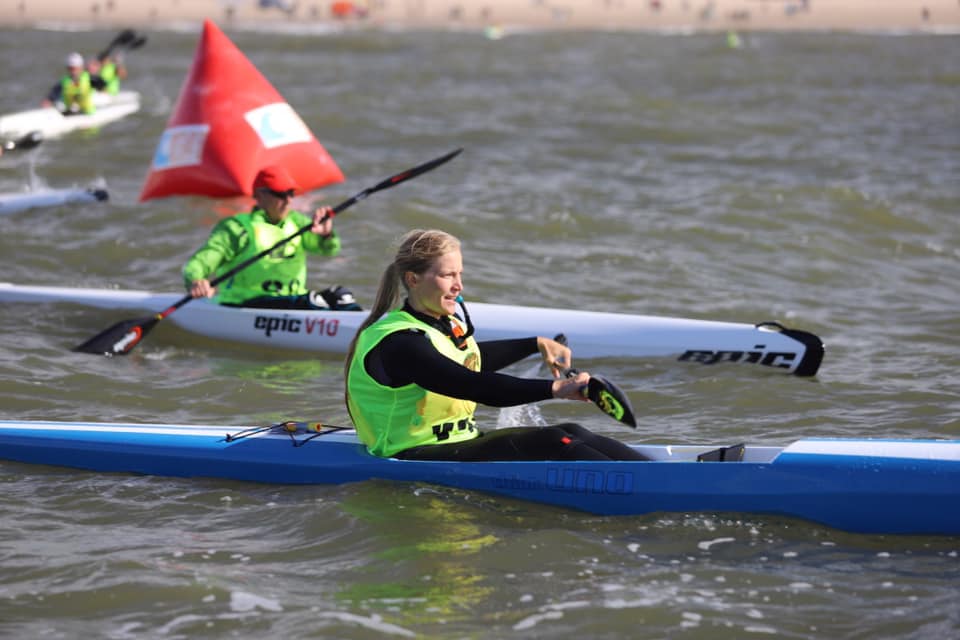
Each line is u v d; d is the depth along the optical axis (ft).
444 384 50.01
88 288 106.93
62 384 79.15
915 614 46.26
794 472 55.01
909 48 464.65
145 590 48.01
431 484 57.52
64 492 60.34
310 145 152.76
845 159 191.72
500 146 200.54
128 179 169.17
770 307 104.22
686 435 71.67
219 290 98.53
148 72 324.39
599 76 332.60
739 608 46.78
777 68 364.17
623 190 159.53
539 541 52.65
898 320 101.19
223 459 61.52
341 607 46.62
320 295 94.07
